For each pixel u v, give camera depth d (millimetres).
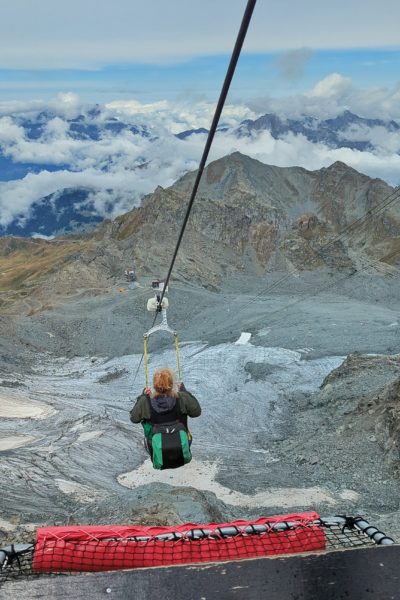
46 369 103750
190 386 87062
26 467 51844
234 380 90875
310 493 48188
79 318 123250
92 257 157375
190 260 166500
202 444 65812
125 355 111750
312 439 62625
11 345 111438
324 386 82188
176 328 123000
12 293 168625
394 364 79250
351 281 163125
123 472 55281
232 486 50844
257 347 107062
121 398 85938
